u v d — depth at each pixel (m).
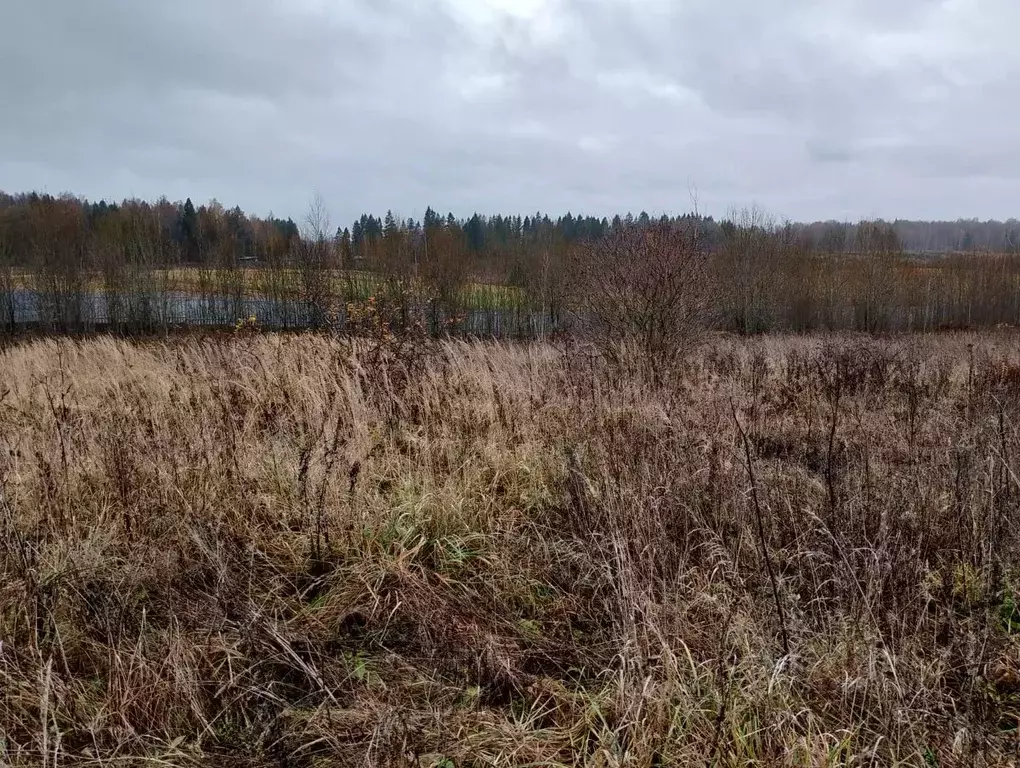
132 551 3.05
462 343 7.46
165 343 8.94
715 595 2.81
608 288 8.12
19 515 3.19
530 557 3.34
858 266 27.17
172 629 2.58
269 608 2.86
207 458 3.73
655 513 3.21
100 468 3.67
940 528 3.31
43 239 27.20
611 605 2.84
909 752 2.07
